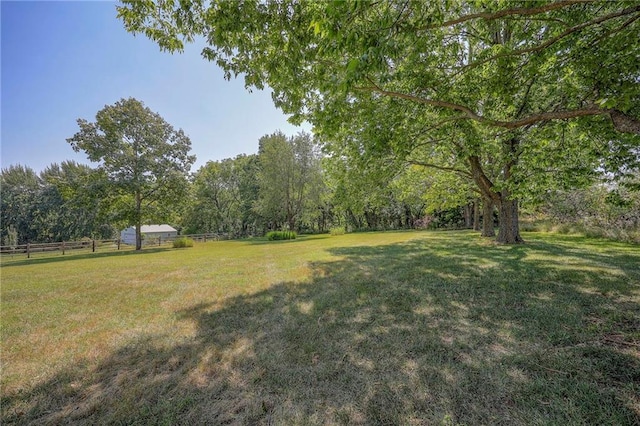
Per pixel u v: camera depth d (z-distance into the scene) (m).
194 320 3.68
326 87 3.59
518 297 3.80
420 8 2.77
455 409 1.76
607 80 3.98
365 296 4.28
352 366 2.35
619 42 3.74
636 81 3.84
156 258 11.49
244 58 4.11
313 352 2.63
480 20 4.28
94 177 17.84
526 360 2.27
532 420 1.63
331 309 3.80
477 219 18.31
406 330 2.99
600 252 7.00
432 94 4.75
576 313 3.16
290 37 3.44
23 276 7.74
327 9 2.30
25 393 2.19
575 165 6.16
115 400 2.07
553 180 6.27
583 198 12.18
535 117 3.81
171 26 4.01
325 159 9.28
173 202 19.81
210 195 35.09
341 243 13.95
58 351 2.92
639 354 2.26
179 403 1.99
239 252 12.46
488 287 4.34
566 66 4.31
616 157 5.41
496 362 2.27
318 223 34.56
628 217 9.91
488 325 2.99
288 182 25.36
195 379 2.30
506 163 7.77
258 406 1.91
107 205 18.12
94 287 5.98
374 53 2.37
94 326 3.63
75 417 1.91
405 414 1.75
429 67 4.69
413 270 5.84
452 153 8.70
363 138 5.59
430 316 3.33
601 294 3.76
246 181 35.12
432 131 5.61
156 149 19.05
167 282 6.20
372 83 3.86
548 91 5.54
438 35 4.23
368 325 3.19
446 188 12.33
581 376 2.02
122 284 6.20
